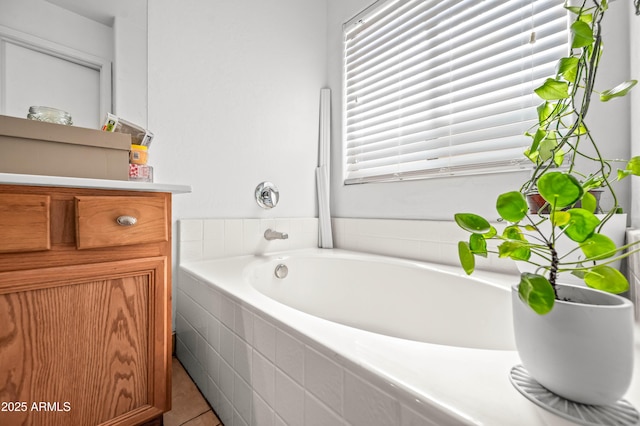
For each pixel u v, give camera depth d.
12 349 0.65
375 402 0.45
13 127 0.72
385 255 1.57
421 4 1.51
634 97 0.86
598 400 0.34
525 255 0.42
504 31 1.22
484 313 1.00
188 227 1.41
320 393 0.54
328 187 1.89
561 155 0.70
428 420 0.38
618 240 0.75
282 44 1.80
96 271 0.75
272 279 1.44
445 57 1.40
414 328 1.23
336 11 1.95
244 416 0.79
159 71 1.38
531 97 1.15
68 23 1.21
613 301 0.38
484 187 1.24
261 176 1.70
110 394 0.76
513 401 0.38
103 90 1.27
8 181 0.63
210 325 1.01
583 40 0.52
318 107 1.97
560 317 0.35
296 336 0.61
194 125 1.47
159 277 0.85
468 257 0.41
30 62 1.14
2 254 0.64
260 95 1.70
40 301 0.68
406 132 1.57
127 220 0.79
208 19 1.52
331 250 1.77
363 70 1.79
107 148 0.86
